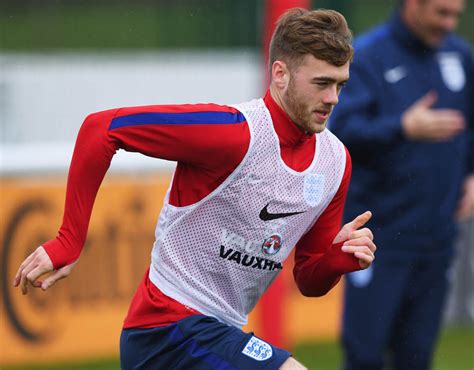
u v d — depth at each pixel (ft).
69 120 117.80
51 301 72.08
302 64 35.19
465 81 58.65
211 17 124.26
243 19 122.93
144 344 38.37
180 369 37.52
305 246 40.01
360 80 56.34
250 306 39.60
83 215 36.40
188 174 36.94
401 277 56.85
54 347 72.28
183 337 37.37
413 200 56.29
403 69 56.59
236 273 37.68
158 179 75.31
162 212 38.14
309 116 35.65
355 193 56.75
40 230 71.51
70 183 36.47
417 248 56.75
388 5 109.09
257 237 36.94
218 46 124.67
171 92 122.11
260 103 36.60
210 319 37.63
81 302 73.10
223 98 122.93
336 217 39.42
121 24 135.03
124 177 74.23
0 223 70.03
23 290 36.47
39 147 74.28
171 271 37.81
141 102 121.08
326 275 38.73
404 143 55.62
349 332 57.52
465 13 113.19
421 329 58.29
